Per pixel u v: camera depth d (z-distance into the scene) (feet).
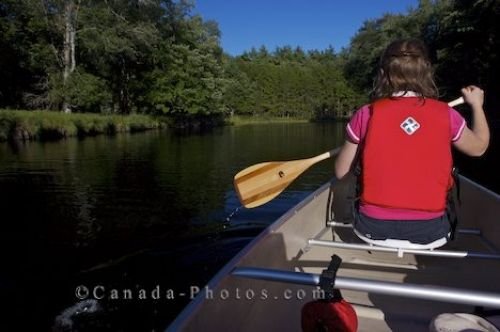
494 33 62.13
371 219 5.78
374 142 5.59
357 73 123.65
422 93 5.64
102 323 11.65
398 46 5.74
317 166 37.35
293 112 196.13
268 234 6.97
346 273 7.61
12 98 81.41
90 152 47.83
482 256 6.65
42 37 81.20
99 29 79.82
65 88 77.36
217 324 5.12
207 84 107.86
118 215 21.25
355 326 4.78
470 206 9.86
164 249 16.75
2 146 52.95
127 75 97.40
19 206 22.95
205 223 19.98
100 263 15.43
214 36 120.06
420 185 5.48
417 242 5.67
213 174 33.19
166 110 100.01
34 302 12.62
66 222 20.11
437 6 85.87
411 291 4.29
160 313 12.10
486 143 5.64
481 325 4.81
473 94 5.83
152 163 39.37
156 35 87.71
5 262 15.40
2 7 76.02
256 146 58.59
